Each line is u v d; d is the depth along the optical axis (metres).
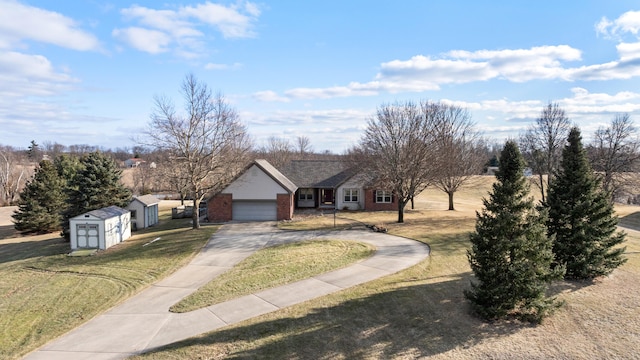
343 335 10.88
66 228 30.06
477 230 12.02
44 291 16.25
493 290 11.30
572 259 14.76
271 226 30.55
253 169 33.75
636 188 40.06
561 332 10.66
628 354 9.41
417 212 37.69
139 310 13.47
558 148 36.62
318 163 44.47
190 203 54.81
